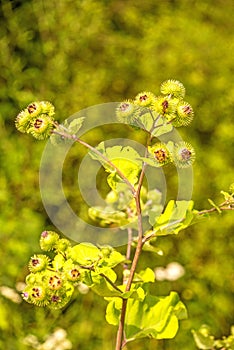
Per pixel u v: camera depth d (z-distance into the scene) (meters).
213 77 8.25
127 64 8.38
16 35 8.52
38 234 6.52
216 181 7.34
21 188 7.14
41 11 8.55
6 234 6.44
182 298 6.38
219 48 8.55
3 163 7.25
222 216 7.02
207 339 4.70
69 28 8.45
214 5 9.16
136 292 3.06
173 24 8.80
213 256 6.83
